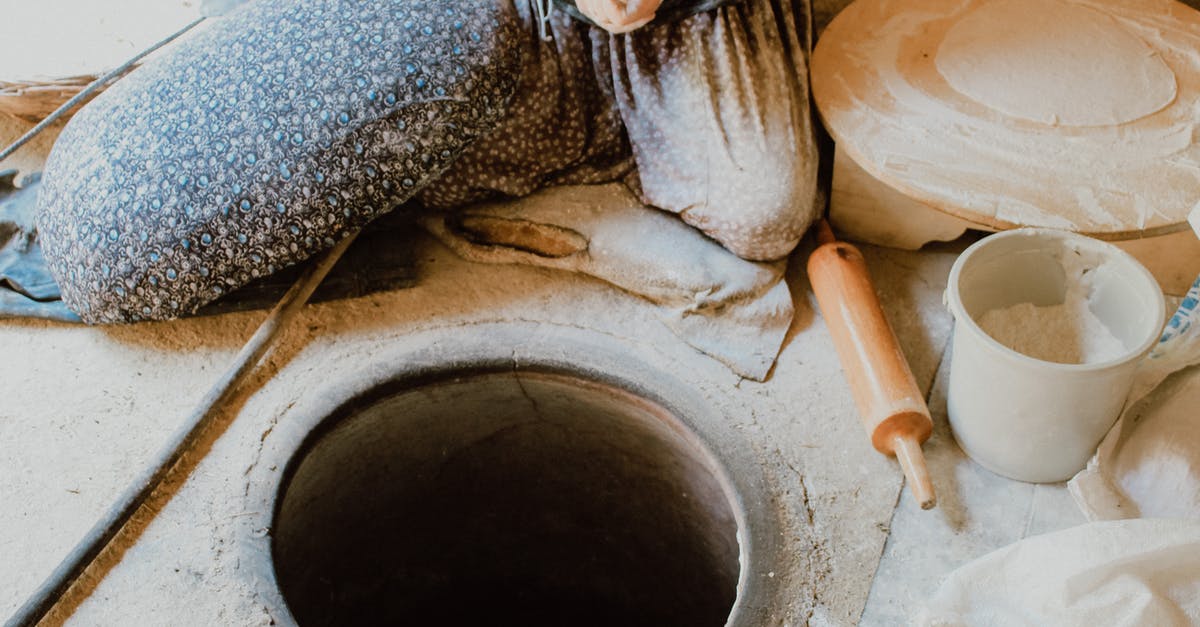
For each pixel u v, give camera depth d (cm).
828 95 190
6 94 222
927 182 172
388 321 193
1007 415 158
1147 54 189
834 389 182
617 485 203
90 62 227
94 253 181
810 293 196
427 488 203
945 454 173
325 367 186
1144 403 168
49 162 193
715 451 172
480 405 191
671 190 193
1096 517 161
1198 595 140
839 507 166
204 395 182
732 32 188
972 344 153
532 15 189
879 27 201
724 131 186
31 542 168
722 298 189
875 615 154
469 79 176
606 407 186
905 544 161
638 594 223
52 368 191
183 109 179
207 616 156
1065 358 162
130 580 161
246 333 194
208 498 170
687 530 196
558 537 220
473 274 201
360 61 175
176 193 176
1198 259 184
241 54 180
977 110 182
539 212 200
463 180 196
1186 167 171
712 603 201
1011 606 145
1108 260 157
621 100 195
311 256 189
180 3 242
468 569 225
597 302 196
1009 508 165
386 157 176
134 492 166
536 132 193
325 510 185
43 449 179
